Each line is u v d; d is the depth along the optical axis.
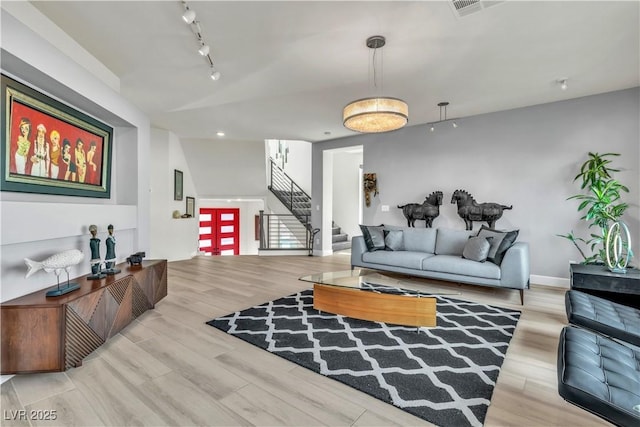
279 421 1.58
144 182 4.04
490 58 3.04
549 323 2.93
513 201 4.62
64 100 2.81
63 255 2.29
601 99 4.00
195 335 2.62
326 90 3.87
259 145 7.55
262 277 4.86
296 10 2.29
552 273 4.34
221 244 10.44
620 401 1.20
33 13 2.23
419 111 4.71
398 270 4.44
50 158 2.61
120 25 2.49
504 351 2.36
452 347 2.42
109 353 2.30
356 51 2.90
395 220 5.84
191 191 7.18
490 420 1.60
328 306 3.11
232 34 2.61
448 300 3.67
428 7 2.26
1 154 2.13
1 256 2.08
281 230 8.78
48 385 1.89
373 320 2.87
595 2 2.21
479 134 4.90
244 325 2.85
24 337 1.96
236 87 3.77
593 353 1.53
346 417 1.62
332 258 6.74
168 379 1.96
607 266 2.94
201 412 1.65
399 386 1.89
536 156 4.45
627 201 3.86
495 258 3.78
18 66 2.15
